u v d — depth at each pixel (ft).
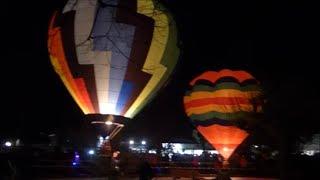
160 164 128.26
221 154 116.57
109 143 94.84
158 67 94.53
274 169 125.18
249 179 114.83
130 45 90.02
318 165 95.45
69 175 106.11
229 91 112.88
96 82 92.63
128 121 97.45
